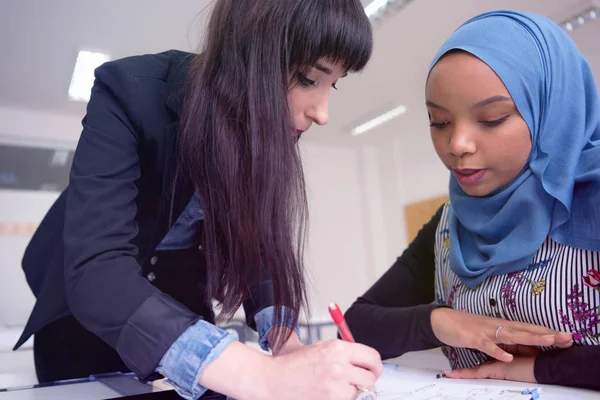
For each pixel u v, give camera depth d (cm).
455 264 84
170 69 72
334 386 47
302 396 48
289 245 58
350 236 520
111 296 54
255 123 57
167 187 71
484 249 79
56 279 79
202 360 51
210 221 62
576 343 69
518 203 73
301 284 60
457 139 69
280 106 57
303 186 60
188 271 84
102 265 55
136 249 61
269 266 58
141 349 52
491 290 78
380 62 331
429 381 71
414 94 386
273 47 57
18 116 378
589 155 71
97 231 57
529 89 69
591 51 330
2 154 378
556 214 71
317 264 496
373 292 98
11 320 346
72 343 86
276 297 59
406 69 342
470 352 81
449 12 278
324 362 49
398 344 83
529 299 73
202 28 69
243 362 51
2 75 322
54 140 389
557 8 278
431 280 100
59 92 353
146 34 285
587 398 56
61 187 393
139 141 67
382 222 520
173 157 69
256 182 57
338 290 503
